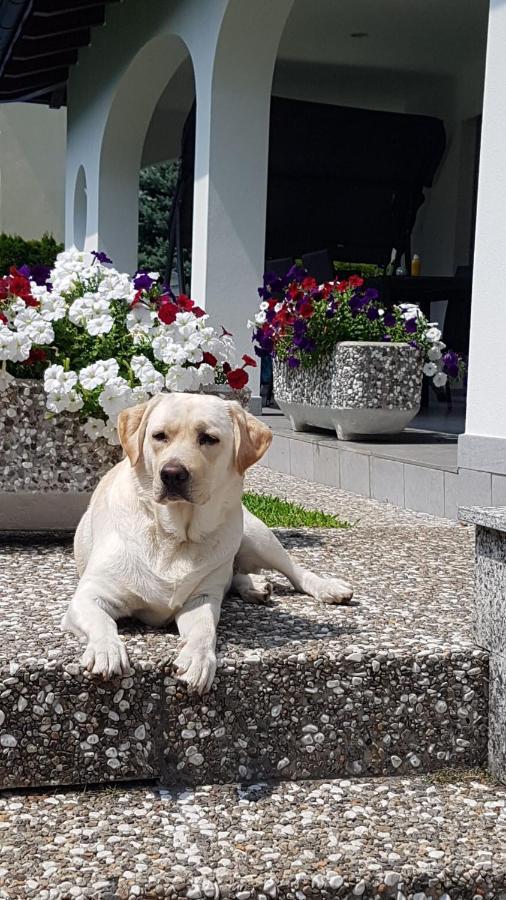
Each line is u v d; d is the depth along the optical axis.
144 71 6.52
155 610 2.07
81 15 6.80
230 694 1.95
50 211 15.34
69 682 1.89
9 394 2.70
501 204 3.06
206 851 1.75
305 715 1.99
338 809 1.89
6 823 1.80
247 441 2.07
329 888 1.69
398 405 4.23
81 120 7.95
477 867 1.74
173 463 1.96
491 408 3.15
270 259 7.12
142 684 1.92
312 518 3.26
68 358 2.75
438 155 7.33
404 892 1.71
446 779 2.02
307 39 6.94
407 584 2.51
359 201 7.23
